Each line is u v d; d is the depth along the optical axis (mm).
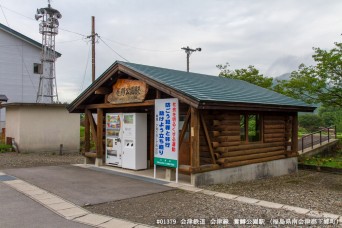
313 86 16141
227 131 8773
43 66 23594
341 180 10961
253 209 6086
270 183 9727
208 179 8297
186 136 9406
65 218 5395
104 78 9844
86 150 11320
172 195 7023
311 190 8883
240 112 9367
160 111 8469
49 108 15680
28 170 9883
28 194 6805
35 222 5176
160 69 10352
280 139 11383
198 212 5820
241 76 19109
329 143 17219
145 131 10047
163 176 8953
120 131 10297
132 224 5145
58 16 23594
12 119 15766
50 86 24297
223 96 8305
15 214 5555
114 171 9719
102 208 5961
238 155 9297
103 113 11266
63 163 11984
